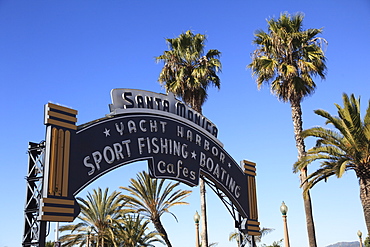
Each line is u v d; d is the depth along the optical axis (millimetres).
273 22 30906
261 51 31453
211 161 19812
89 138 15078
